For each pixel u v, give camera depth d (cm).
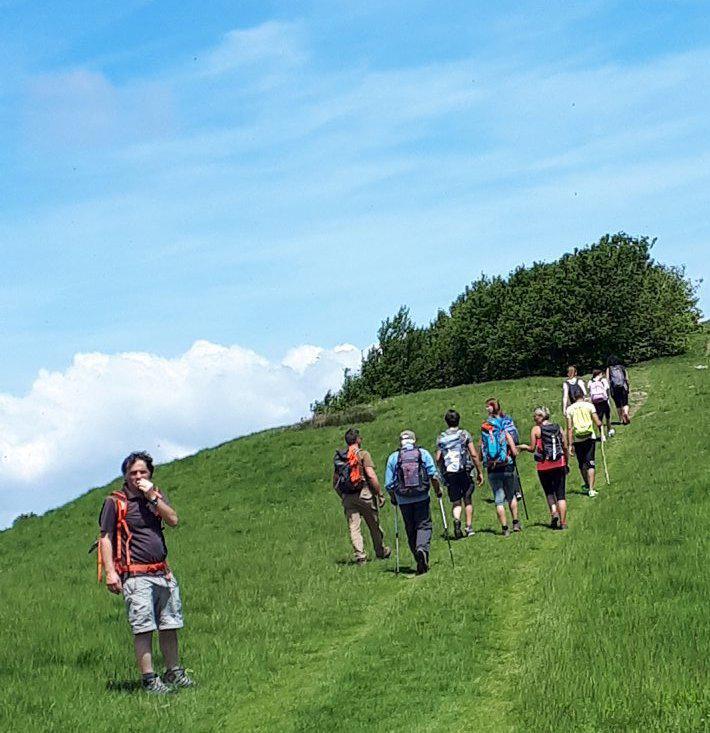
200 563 2161
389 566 1870
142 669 1130
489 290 9275
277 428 4822
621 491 2183
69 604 1794
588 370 8294
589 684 968
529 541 1842
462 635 1248
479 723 939
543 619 1248
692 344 8294
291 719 998
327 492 3278
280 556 2162
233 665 1242
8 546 3306
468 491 2042
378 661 1180
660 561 1474
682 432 2897
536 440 1959
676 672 983
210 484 3659
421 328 10056
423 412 4525
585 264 8319
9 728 1019
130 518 1130
